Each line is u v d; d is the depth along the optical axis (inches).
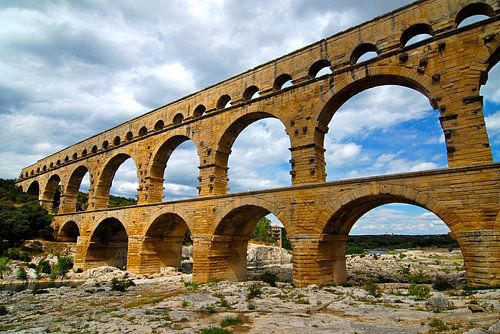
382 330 589.3
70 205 2755.9
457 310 698.2
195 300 1016.9
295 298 970.7
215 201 1520.7
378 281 1524.4
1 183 3745.1
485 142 941.2
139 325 724.7
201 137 1720.0
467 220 915.4
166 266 1974.7
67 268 2285.9
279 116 1412.4
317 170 1275.8
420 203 992.2
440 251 4264.3
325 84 1299.2
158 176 1993.1
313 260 1170.6
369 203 1211.2
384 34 1192.2
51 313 1035.9
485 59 985.5
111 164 2351.1
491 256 868.6
